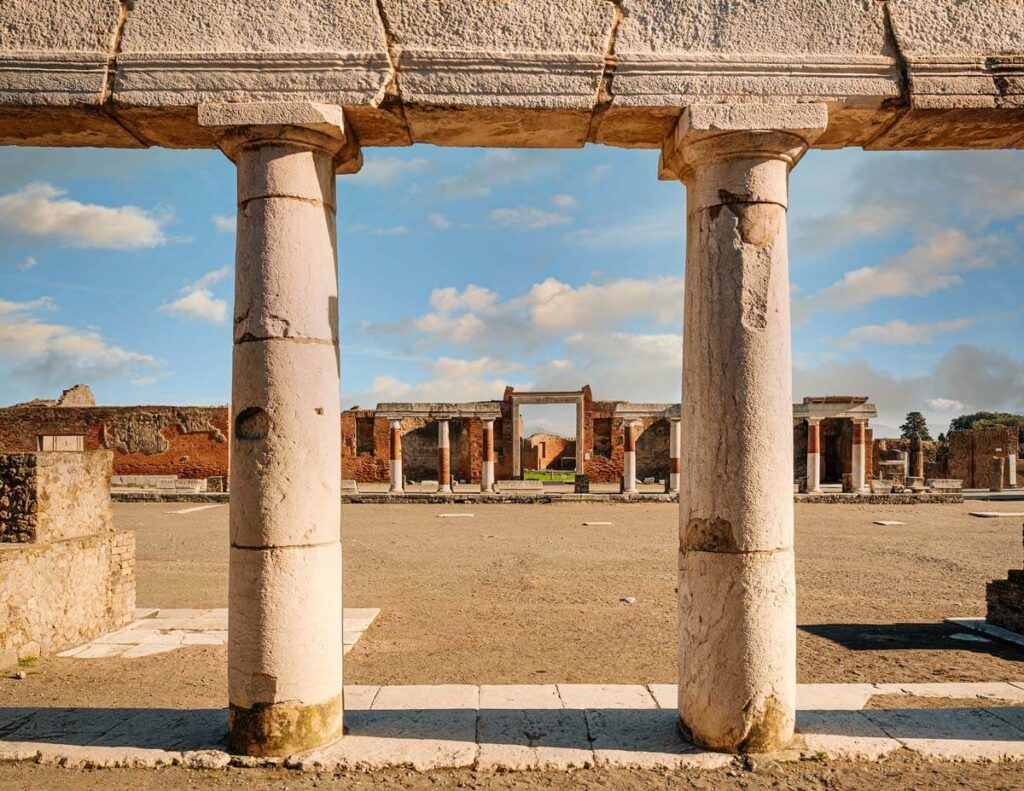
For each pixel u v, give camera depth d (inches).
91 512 390.0
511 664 321.4
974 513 1009.5
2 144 225.9
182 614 426.9
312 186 205.0
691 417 209.2
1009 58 203.3
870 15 204.4
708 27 203.6
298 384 199.6
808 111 199.6
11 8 201.2
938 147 230.4
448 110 203.3
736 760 196.2
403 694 258.1
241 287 203.3
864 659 331.3
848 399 1325.0
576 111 203.2
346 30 200.8
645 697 255.6
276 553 197.0
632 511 1057.5
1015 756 203.0
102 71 198.2
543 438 2021.4
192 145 226.7
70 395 1599.4
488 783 189.3
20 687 288.7
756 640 197.3
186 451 1401.3
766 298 201.9
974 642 362.6
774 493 200.2
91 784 188.5
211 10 200.5
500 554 655.8
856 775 193.0
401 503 1179.9
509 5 203.3
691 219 215.2
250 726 198.8
